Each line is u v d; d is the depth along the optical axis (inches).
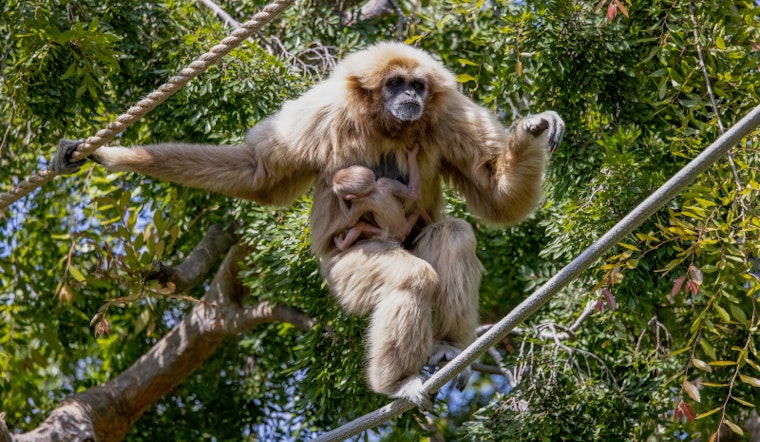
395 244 399.2
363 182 400.5
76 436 600.7
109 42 499.5
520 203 398.9
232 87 540.4
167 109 574.2
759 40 501.0
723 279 424.2
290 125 418.6
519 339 527.5
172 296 488.7
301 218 512.1
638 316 525.0
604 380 521.3
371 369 380.5
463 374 386.6
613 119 522.9
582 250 487.2
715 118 476.1
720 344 534.6
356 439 515.5
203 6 612.7
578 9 522.0
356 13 646.5
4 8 569.9
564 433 498.0
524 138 384.5
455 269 390.6
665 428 552.4
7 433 539.2
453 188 438.9
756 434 600.1
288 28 616.4
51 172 395.5
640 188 479.8
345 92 416.5
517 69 489.4
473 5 569.0
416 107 401.1
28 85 539.5
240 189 421.1
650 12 506.9
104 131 385.4
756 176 440.1
